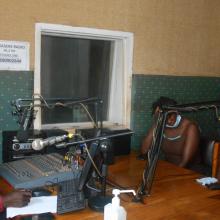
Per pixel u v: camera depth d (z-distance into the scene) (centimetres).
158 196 165
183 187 179
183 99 304
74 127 254
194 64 309
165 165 226
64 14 236
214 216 143
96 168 157
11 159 197
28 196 144
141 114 281
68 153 187
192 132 252
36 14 226
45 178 164
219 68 327
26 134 193
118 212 120
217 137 306
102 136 160
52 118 251
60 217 138
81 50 261
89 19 246
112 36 260
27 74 227
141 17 270
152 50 280
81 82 265
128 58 270
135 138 280
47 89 249
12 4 217
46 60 246
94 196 157
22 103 218
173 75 295
